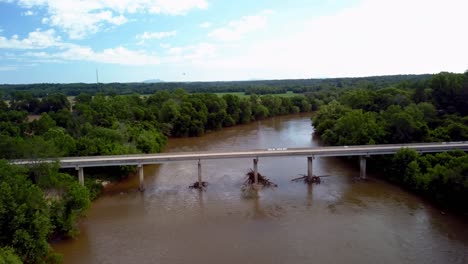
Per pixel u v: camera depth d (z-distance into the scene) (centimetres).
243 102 14538
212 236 4409
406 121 7500
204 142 10750
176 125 11925
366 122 8106
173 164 7981
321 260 3788
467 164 4872
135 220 4947
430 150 6712
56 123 9662
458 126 7506
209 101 13462
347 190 6075
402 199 5569
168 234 4488
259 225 4712
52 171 4891
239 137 11412
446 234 4338
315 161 7988
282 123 14488
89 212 5272
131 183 6662
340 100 13688
